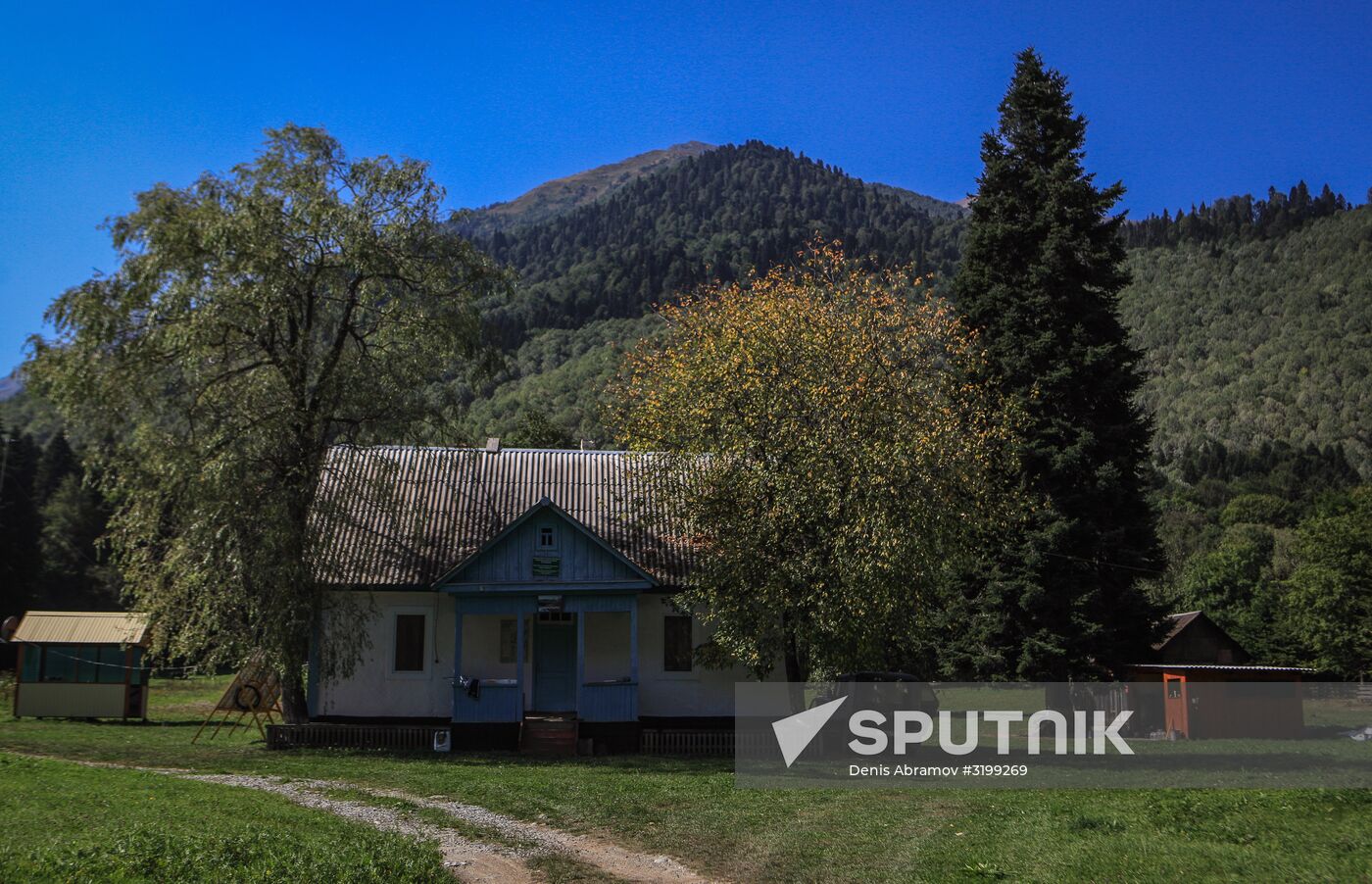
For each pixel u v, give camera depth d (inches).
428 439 1248.8
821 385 1114.7
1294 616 2497.5
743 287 1395.2
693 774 946.1
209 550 1076.5
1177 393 7313.0
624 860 613.6
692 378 1178.0
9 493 2605.8
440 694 1231.5
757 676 1227.9
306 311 1190.3
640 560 1272.1
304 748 1136.2
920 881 526.3
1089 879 495.8
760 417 1128.8
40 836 581.0
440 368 1239.5
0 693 1688.0
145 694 1472.7
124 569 1142.3
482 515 1334.9
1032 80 1552.7
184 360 1114.7
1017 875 519.2
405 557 1252.5
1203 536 4328.3
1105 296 1486.2
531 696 1257.4
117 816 652.7
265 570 1090.7
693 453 1149.1
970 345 1446.9
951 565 1167.0
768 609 1077.8
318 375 1189.7
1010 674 1421.0
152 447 1106.1
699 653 1191.6
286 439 1155.3
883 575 1024.9
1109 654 1398.9
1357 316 7209.6
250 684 1306.6
